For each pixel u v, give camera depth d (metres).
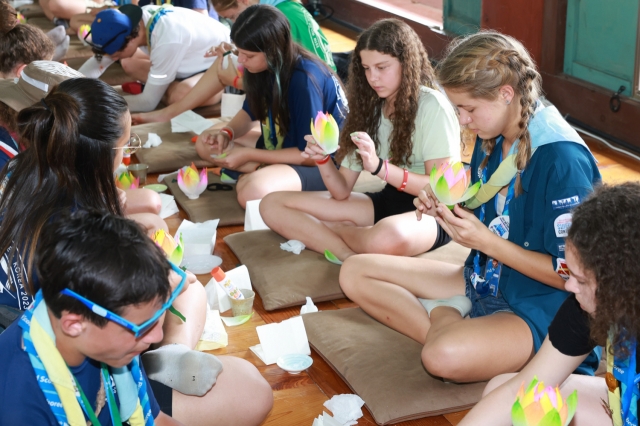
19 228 1.40
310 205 2.68
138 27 4.13
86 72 4.58
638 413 1.28
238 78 3.84
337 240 2.60
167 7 4.21
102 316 1.04
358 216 2.69
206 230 2.76
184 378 1.65
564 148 1.72
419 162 2.51
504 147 1.88
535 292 1.83
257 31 2.75
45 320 1.11
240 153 3.10
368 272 2.21
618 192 1.16
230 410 1.71
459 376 1.81
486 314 1.96
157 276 1.07
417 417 1.84
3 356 1.12
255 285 2.49
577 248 1.17
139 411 1.31
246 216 2.88
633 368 1.24
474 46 1.72
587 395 1.54
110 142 1.49
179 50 4.12
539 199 1.76
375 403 1.86
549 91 4.02
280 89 2.87
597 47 3.66
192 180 3.10
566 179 1.70
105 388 1.25
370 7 5.89
